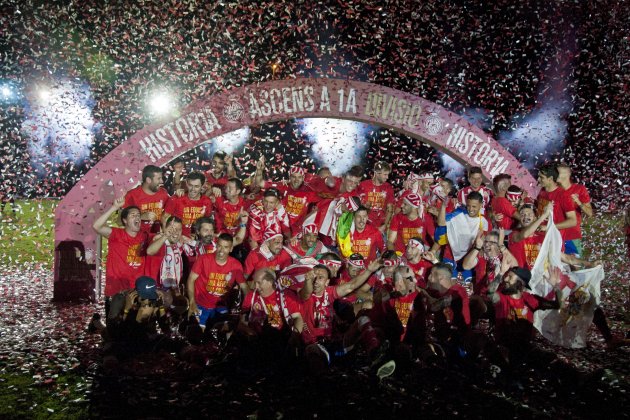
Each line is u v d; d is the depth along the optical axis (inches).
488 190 406.3
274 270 328.2
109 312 289.3
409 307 292.2
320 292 285.0
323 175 430.6
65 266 400.5
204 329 321.7
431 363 283.3
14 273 482.0
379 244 351.6
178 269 340.5
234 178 387.5
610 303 414.3
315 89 410.9
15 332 333.7
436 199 406.0
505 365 276.4
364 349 286.4
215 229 381.7
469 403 248.1
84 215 397.1
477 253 337.7
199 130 401.1
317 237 343.6
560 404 249.0
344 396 253.9
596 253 577.6
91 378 269.7
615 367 292.5
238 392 256.7
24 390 256.1
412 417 234.5
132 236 325.4
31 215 685.9
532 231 326.6
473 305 302.0
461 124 426.6
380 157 753.0
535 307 282.8
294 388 261.4
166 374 276.1
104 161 393.7
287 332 287.0
